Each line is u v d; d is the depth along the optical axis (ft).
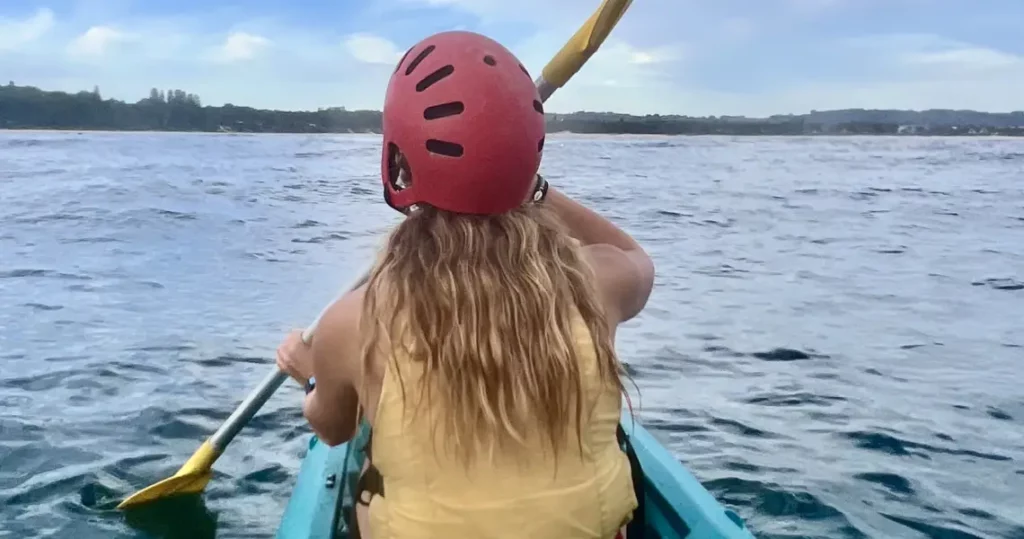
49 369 16.56
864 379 16.72
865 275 28.91
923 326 21.21
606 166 95.81
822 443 13.42
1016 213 50.52
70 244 33.30
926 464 12.67
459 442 4.60
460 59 4.61
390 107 4.80
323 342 5.17
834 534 10.55
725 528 7.25
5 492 11.36
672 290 25.64
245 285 25.49
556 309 4.69
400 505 4.78
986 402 15.43
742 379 16.58
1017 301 24.52
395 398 4.71
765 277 28.30
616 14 7.42
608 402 4.90
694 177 79.41
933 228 43.09
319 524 7.44
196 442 13.08
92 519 10.73
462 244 4.70
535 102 4.74
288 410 14.34
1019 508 11.32
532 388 4.59
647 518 7.81
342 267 28.86
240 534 10.42
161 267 28.50
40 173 68.80
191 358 17.37
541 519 4.66
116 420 13.94
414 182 4.78
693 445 13.24
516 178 4.67
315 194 55.62
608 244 5.90
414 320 4.62
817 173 88.12
